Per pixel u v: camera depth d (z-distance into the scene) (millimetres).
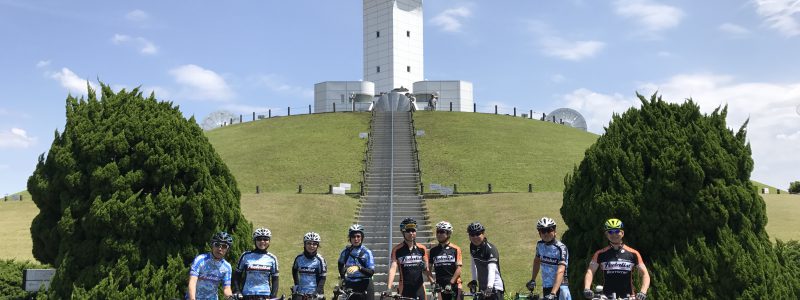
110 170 10914
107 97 12211
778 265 10586
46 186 11312
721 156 10641
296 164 47375
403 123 62562
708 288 9898
